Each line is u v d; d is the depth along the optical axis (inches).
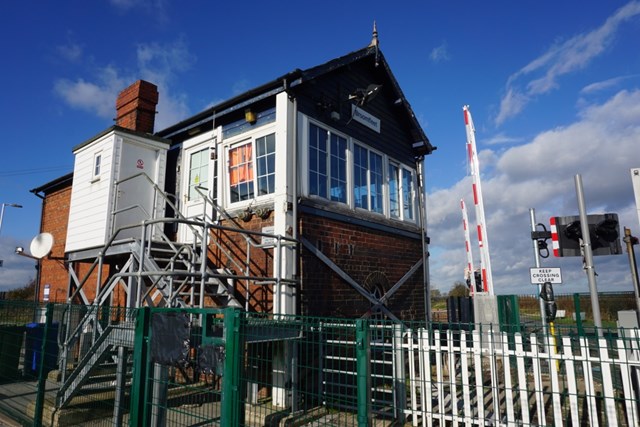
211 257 345.1
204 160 375.2
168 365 161.6
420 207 467.8
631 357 196.2
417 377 265.0
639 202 193.9
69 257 394.3
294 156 313.6
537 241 318.7
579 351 235.0
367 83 415.8
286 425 199.8
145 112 442.0
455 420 220.8
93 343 202.2
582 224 237.8
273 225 308.3
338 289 336.2
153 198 380.8
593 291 232.2
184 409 191.6
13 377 258.7
